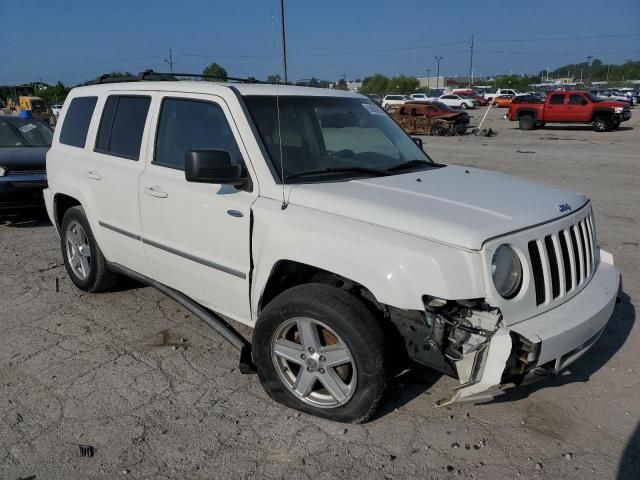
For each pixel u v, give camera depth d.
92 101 5.05
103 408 3.50
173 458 3.04
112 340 4.43
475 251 2.77
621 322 4.66
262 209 3.39
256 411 3.47
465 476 2.91
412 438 3.21
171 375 3.90
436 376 3.37
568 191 3.77
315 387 3.43
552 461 3.02
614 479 2.88
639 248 6.76
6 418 3.39
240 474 2.92
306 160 3.73
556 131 28.50
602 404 3.54
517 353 2.82
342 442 3.17
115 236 4.62
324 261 3.06
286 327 3.33
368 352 3.00
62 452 3.09
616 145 20.53
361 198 3.21
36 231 8.01
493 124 34.44
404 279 2.81
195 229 3.83
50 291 5.50
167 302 5.20
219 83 4.04
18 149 8.61
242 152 3.60
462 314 2.88
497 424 3.34
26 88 44.88
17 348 4.30
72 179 5.02
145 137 4.30
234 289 3.67
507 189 3.61
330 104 4.20
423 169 4.14
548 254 3.10
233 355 4.20
